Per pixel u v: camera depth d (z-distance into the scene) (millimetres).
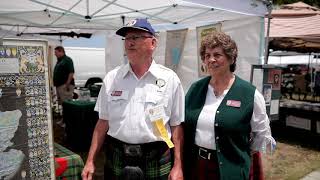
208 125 1908
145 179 1876
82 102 5637
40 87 1908
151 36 1868
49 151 1969
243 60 4941
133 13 4984
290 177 4777
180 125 2031
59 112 7797
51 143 1974
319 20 7770
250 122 1928
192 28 6031
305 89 12523
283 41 7977
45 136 1946
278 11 8703
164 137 1850
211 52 1891
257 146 1999
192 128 1992
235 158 1872
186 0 3672
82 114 5414
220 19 5223
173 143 2002
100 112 2057
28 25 6270
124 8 4559
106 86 1999
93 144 2076
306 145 6637
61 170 2404
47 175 1968
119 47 7719
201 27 5625
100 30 8062
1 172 1779
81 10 4707
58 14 4961
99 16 5082
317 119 6520
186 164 2070
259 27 4676
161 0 3994
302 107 6832
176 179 1911
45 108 1936
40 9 4582
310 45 8430
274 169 5125
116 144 1938
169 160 1990
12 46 1778
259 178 2096
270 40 7773
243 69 4938
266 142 1953
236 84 1931
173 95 1956
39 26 6449
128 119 1870
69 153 2596
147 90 1888
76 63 13367
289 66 19625
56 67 7562
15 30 8594
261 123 1921
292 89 12508
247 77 4863
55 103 8602
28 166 1889
